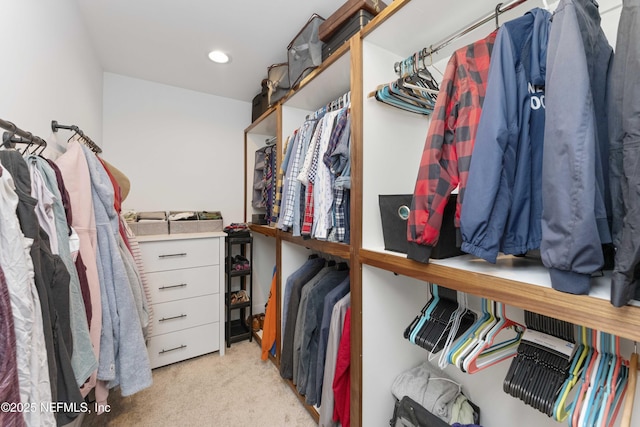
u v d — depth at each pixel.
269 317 2.02
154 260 1.89
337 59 1.26
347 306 1.29
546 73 0.55
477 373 1.18
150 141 2.32
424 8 0.92
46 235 0.76
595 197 0.50
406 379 1.23
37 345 0.60
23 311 0.56
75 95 1.39
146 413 1.49
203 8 1.44
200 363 2.00
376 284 1.17
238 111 2.74
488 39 0.72
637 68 0.43
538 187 0.62
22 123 0.87
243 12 1.47
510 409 1.06
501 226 0.61
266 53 1.88
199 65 2.04
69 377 0.73
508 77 0.62
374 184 1.14
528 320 0.89
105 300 1.06
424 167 0.78
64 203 0.90
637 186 0.42
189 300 2.02
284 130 1.87
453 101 0.76
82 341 0.85
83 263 0.95
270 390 1.69
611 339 0.71
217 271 2.14
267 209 2.34
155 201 2.35
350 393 1.19
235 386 1.73
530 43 0.64
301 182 1.41
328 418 1.27
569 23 0.52
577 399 0.69
